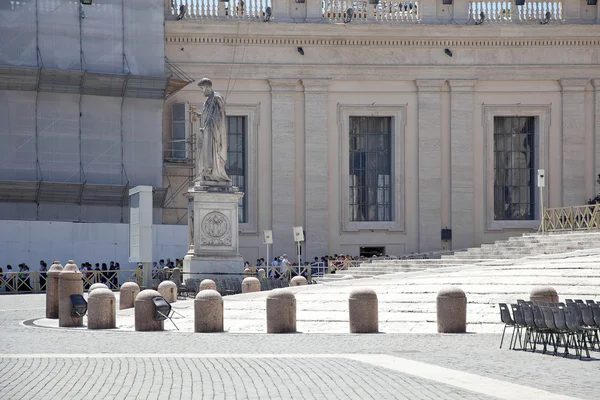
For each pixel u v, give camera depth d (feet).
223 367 83.41
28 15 247.91
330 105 277.23
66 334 119.34
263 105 275.59
